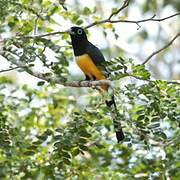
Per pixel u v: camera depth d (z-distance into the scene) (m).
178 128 11.58
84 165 12.52
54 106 14.09
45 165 11.59
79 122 10.79
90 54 13.49
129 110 11.48
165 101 10.66
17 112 13.59
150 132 10.62
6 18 12.45
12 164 11.62
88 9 14.23
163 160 11.38
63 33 13.39
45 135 11.08
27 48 11.02
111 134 13.20
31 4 12.18
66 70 11.89
